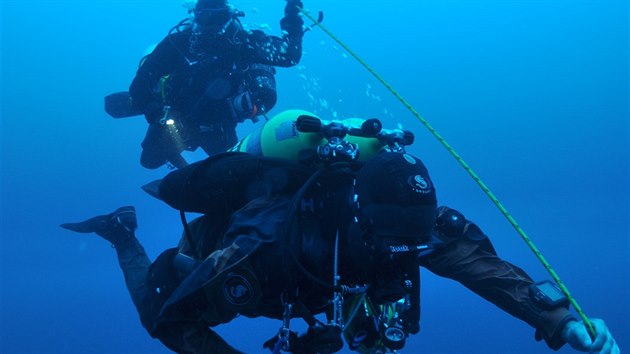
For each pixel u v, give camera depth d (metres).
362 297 1.82
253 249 1.72
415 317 1.78
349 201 1.77
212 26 3.52
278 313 1.93
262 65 3.72
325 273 1.82
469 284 2.23
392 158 1.69
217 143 3.89
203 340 1.77
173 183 2.04
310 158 1.91
